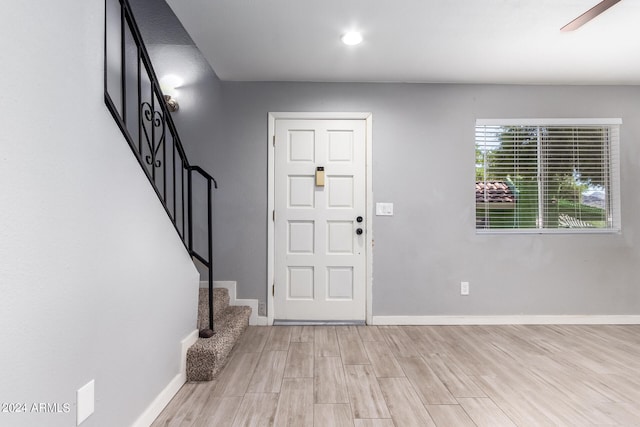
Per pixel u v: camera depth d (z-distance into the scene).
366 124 3.15
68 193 1.06
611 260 3.14
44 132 0.96
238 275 3.11
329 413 1.69
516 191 3.20
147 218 1.59
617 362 2.29
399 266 3.12
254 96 3.12
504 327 3.04
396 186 3.14
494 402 1.79
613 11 2.02
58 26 1.02
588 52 2.56
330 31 2.27
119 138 1.36
